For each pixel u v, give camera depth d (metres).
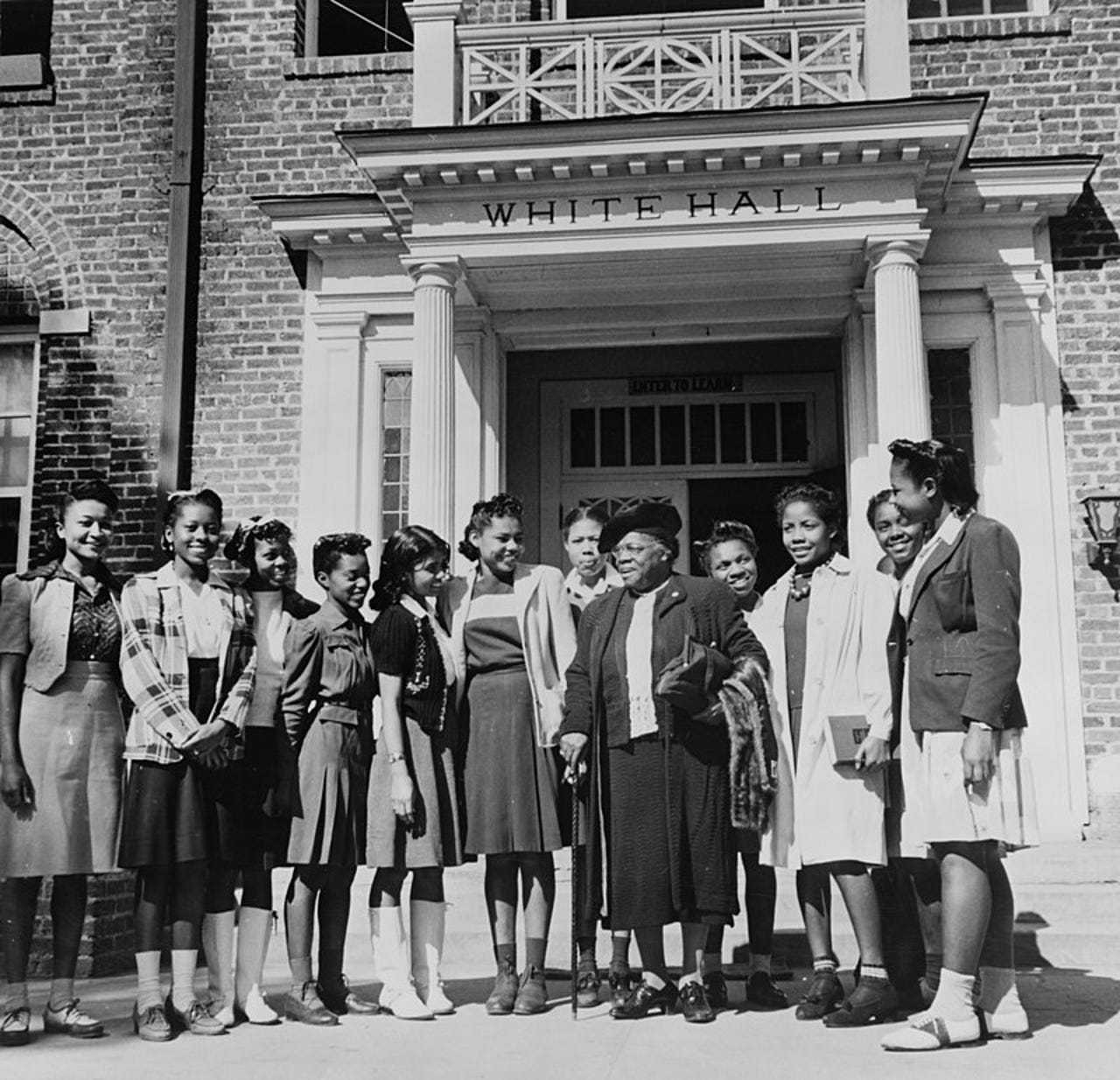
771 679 4.84
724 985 5.15
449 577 5.38
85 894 4.86
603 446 10.55
